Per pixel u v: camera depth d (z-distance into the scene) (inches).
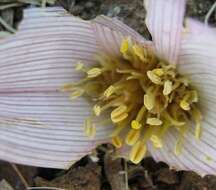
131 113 2.5
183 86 2.4
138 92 2.5
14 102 2.5
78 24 2.3
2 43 2.4
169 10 2.0
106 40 2.4
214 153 2.4
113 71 2.5
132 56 2.4
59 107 2.5
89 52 2.5
